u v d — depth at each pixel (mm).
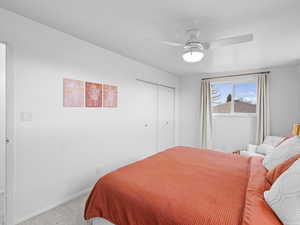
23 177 1818
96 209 1461
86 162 2471
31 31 1855
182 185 1408
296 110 3338
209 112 4250
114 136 2922
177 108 4809
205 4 1520
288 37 2162
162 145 4270
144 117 3639
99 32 2141
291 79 3383
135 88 3361
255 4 1497
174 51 2775
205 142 4270
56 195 2117
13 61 1723
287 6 1515
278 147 1775
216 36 2137
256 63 3309
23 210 1825
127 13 1704
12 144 1730
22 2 1556
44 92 1975
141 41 2395
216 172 1717
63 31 2125
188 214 1039
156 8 1605
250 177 1517
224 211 1046
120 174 1616
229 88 4148
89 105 2490
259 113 3619
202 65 3547
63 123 2174
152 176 1587
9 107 1708
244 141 3910
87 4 1570
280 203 954
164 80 4199
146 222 1145
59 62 2115
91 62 2502
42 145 1970
